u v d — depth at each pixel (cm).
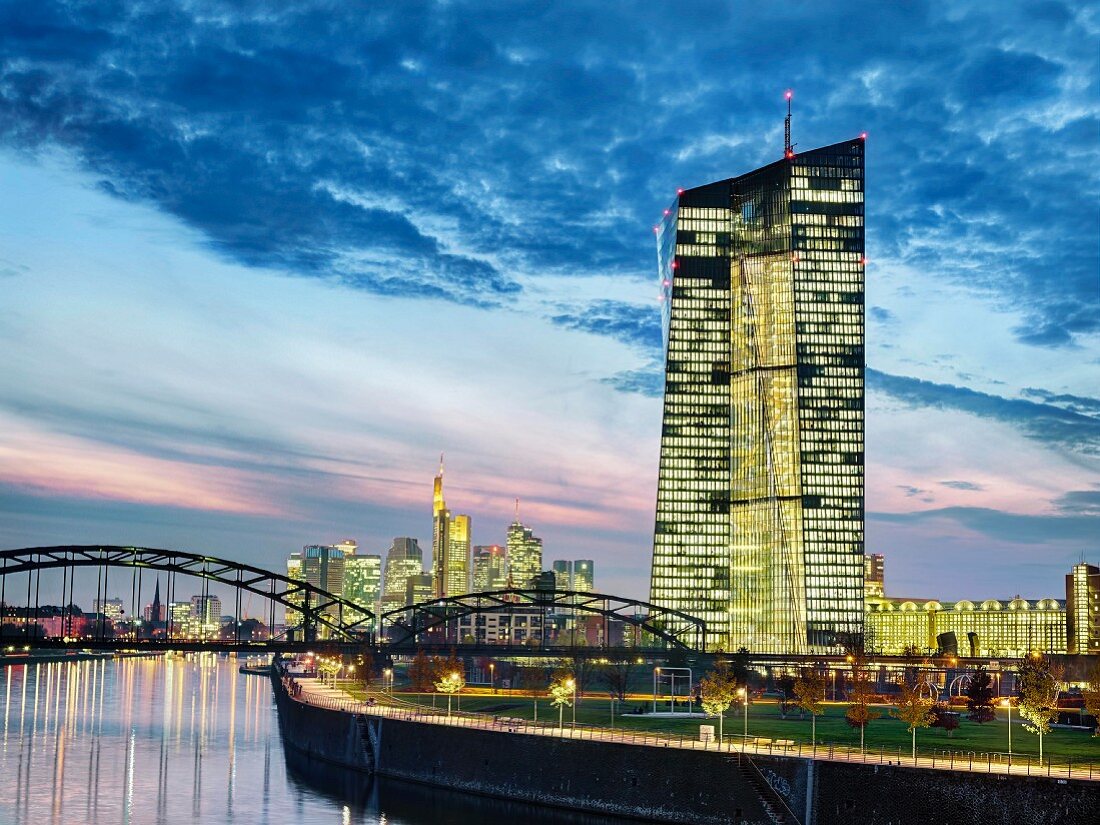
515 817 13350
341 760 17812
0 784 15575
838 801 11350
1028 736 15725
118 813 13650
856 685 19925
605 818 13125
